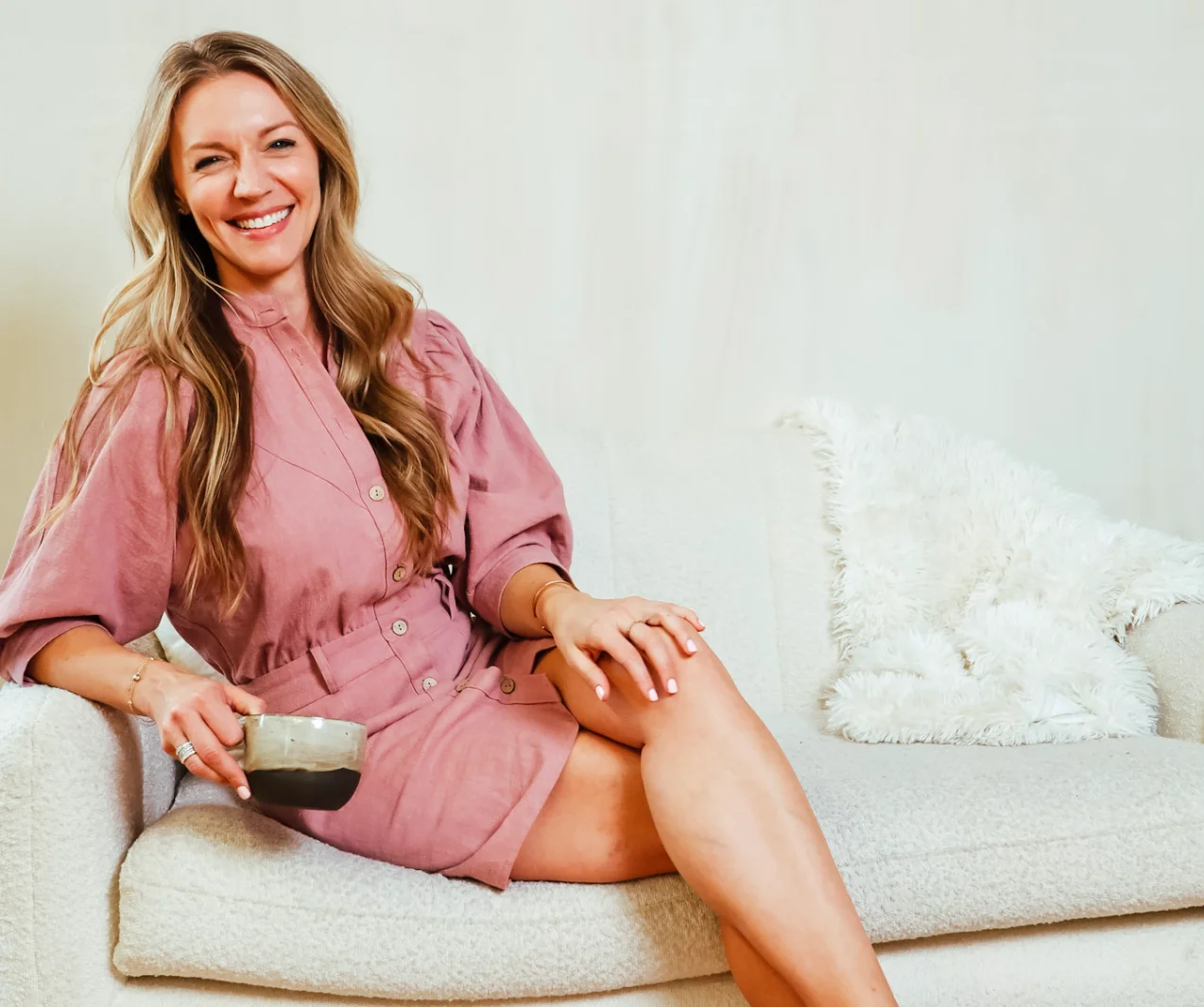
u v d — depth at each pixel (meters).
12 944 1.12
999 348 2.08
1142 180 2.07
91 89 1.87
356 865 1.21
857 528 1.81
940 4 2.02
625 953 1.17
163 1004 1.17
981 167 2.04
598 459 1.85
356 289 1.42
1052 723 1.50
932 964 1.25
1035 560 1.72
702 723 1.16
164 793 1.40
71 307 1.89
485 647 1.43
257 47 1.34
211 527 1.25
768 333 2.04
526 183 1.98
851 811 1.27
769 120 2.01
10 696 1.21
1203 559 1.67
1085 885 1.23
